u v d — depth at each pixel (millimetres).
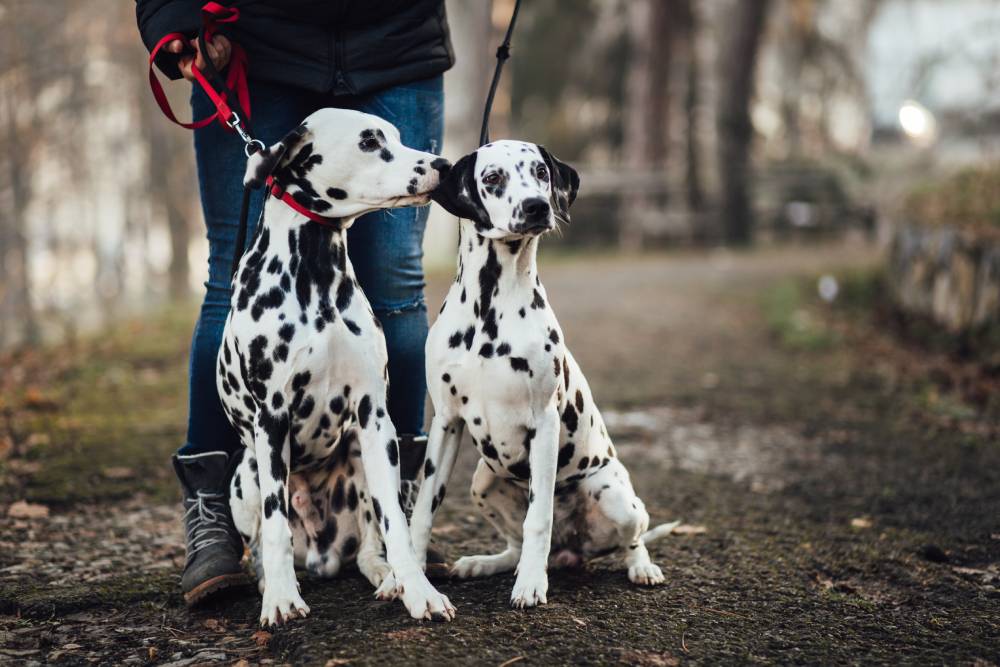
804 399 6289
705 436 5391
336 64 3119
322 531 3090
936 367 6887
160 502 4051
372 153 2832
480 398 2916
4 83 13133
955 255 7887
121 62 16609
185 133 18719
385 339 3209
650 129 20172
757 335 8820
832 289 10242
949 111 13375
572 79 23984
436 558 3061
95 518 3832
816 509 4062
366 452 2891
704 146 21906
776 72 28234
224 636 2725
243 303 2877
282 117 3164
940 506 4102
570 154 24328
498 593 2963
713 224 19641
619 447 5145
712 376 7055
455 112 27078
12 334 13703
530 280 2930
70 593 3016
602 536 3107
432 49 3285
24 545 3488
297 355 2814
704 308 10453
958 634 2791
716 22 23141
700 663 2525
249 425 2984
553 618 2756
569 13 23453
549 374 2891
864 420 5711
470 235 2922
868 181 20641
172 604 2973
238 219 3193
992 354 6805
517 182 2797
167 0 2996
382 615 2738
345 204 2859
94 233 22859
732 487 4402
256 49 3064
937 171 15961
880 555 3480
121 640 2715
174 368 7262
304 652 2494
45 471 4445
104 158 22344
